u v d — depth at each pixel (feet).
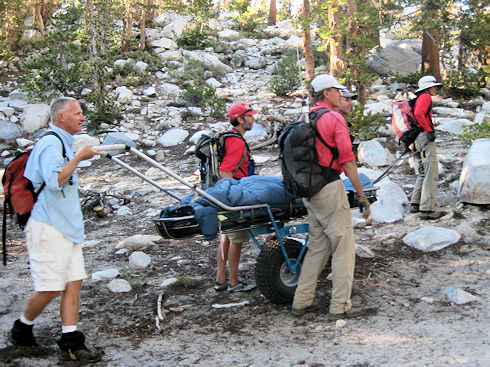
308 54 47.16
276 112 44.98
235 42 76.59
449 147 30.63
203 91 50.39
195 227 12.85
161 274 17.37
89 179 34.09
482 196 20.18
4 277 17.44
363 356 10.52
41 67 50.85
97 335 12.73
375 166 28.19
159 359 11.19
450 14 46.21
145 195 29.30
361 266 16.38
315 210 12.51
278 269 13.55
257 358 10.91
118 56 64.85
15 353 11.30
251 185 13.67
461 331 11.43
